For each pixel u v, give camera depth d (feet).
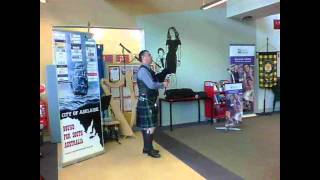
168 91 20.63
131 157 14.37
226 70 23.34
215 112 21.98
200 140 17.11
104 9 19.35
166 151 15.16
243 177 11.37
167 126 21.27
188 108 22.40
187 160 13.65
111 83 19.69
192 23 21.93
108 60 19.81
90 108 14.56
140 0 20.22
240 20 23.49
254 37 24.18
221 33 22.93
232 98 19.66
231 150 14.94
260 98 24.91
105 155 14.79
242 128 19.77
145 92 14.15
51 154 15.17
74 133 13.75
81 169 12.88
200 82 22.57
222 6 22.67
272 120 22.16
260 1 19.13
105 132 17.04
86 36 14.49
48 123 17.51
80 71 14.12
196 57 22.29
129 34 20.52
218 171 12.12
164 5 20.94
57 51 13.26
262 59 24.44
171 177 11.69
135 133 19.26
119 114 18.24
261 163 12.90
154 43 20.89
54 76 17.03
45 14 17.78
